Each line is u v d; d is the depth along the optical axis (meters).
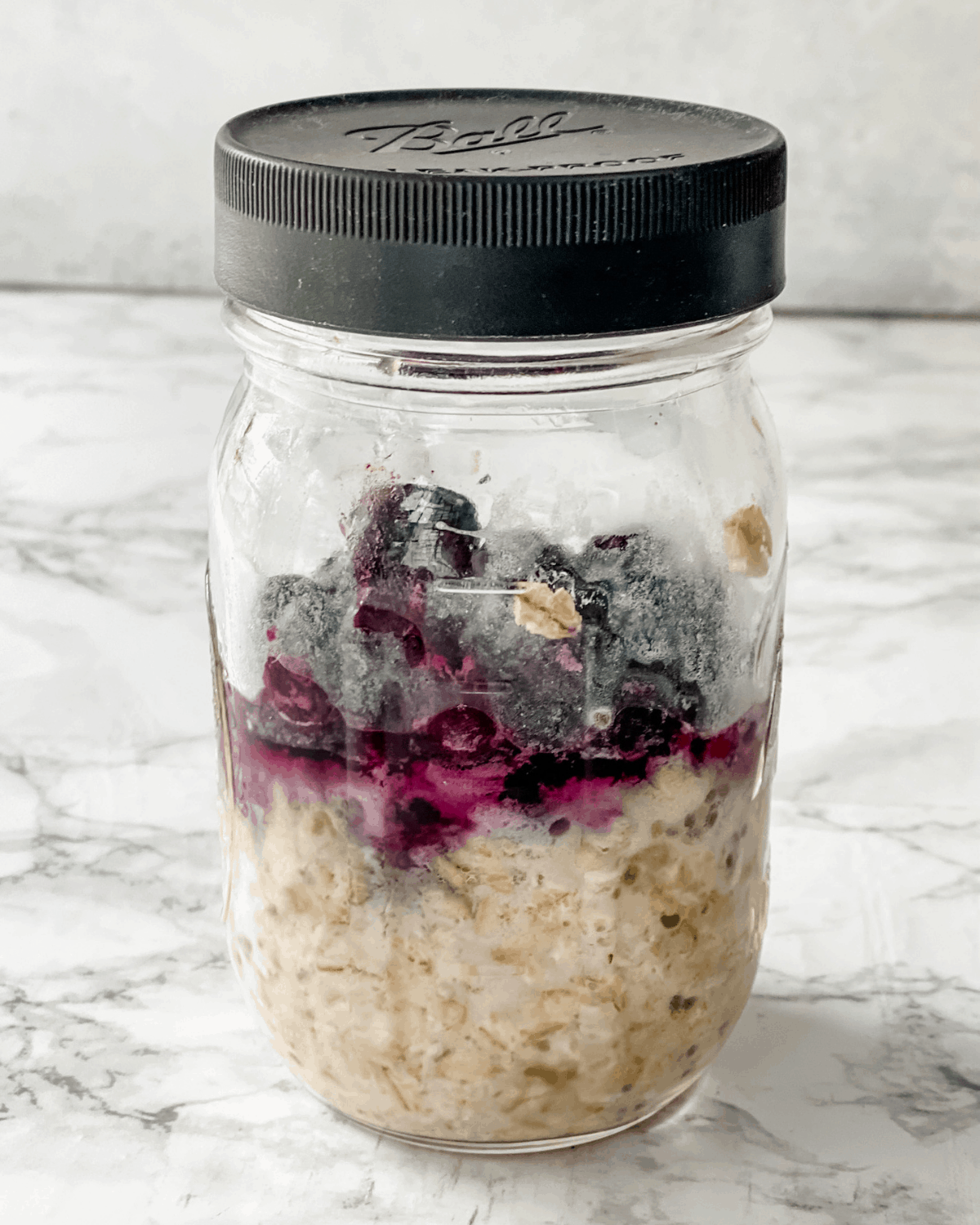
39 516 0.61
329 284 0.32
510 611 0.33
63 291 0.83
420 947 0.34
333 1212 0.35
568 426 0.34
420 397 0.33
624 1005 0.35
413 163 0.33
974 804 0.46
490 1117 0.35
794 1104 0.38
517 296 0.31
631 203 0.31
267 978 0.36
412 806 0.34
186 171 0.80
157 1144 0.37
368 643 0.34
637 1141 0.37
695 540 0.34
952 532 0.61
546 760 0.33
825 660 0.53
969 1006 0.40
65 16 0.76
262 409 0.35
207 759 0.47
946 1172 0.36
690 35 0.74
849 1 0.73
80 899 0.43
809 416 0.70
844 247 0.80
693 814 0.35
